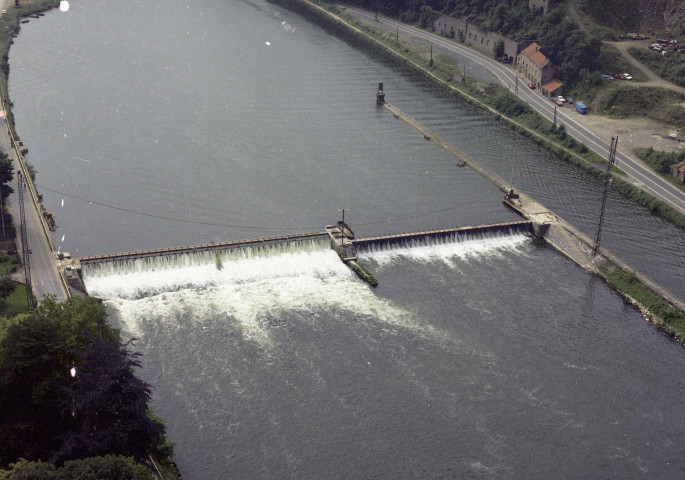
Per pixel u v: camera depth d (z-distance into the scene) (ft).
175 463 647.97
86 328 635.66
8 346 605.31
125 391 604.08
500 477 647.97
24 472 506.48
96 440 578.66
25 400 615.57
